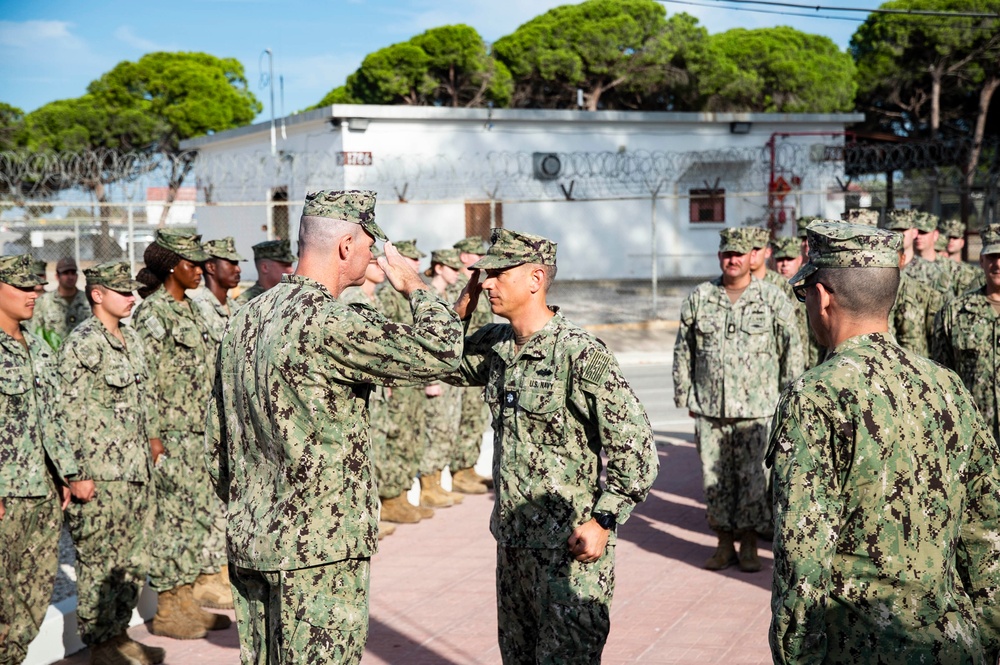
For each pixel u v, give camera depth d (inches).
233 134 1216.2
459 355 136.7
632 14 1462.8
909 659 102.8
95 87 1668.3
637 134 1216.2
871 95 1530.5
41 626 200.7
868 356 107.7
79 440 198.5
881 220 1064.2
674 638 210.8
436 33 1393.9
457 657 204.5
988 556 109.5
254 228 1170.0
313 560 129.4
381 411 301.9
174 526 225.9
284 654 129.8
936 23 1338.6
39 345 190.9
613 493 143.4
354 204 137.6
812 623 100.8
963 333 233.8
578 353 145.8
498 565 153.8
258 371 131.8
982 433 109.4
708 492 262.8
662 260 1251.2
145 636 224.2
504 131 1153.4
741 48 1505.9
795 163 1240.8
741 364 259.6
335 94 1600.6
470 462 366.9
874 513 104.0
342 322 130.1
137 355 213.5
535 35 1453.0
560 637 145.3
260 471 134.6
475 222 1149.1
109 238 951.6
